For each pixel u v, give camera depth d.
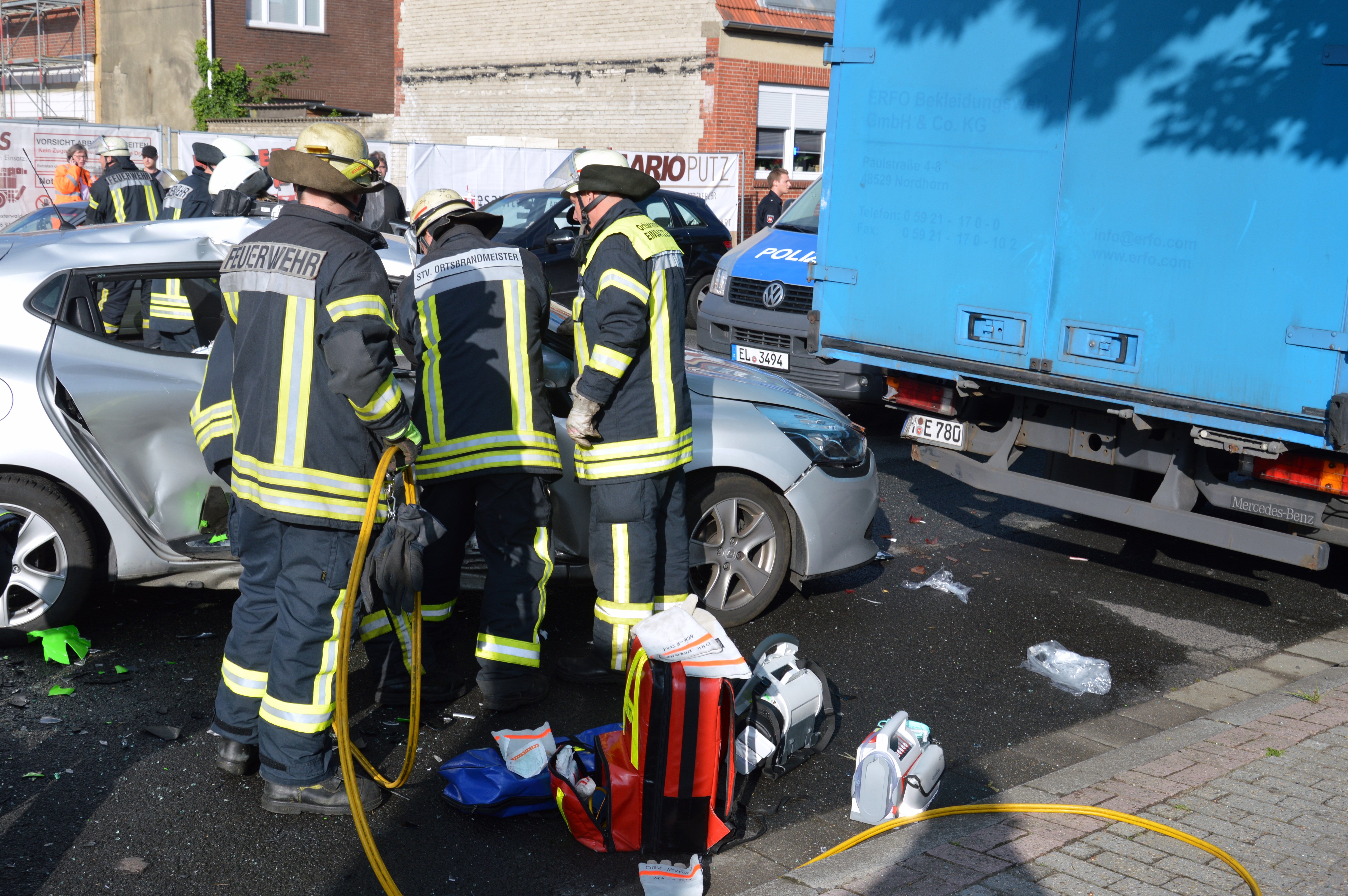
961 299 5.43
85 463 4.17
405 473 3.45
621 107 20.81
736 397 5.04
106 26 27.75
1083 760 3.93
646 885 3.00
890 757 3.38
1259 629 5.34
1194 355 4.68
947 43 5.31
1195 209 4.61
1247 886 3.03
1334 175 4.24
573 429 4.00
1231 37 4.43
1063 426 5.54
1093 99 4.85
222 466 3.65
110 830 3.23
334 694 3.36
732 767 3.25
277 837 3.25
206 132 17.67
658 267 4.00
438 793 3.54
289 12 27.14
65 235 4.64
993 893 2.98
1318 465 4.73
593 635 4.54
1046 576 5.96
